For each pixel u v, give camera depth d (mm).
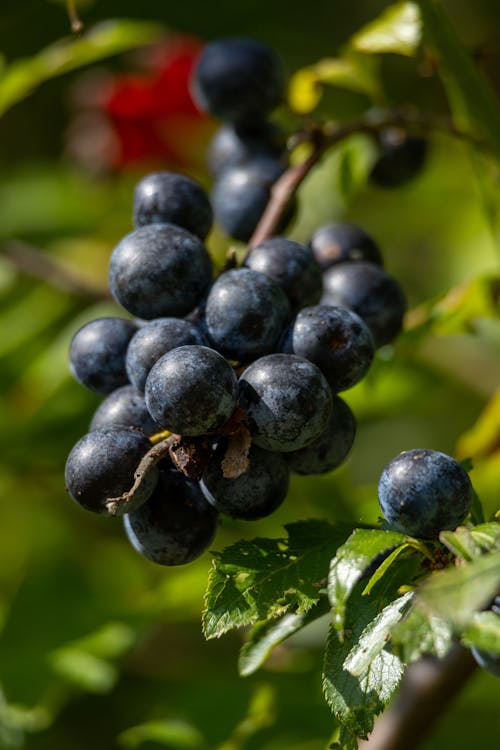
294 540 327
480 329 465
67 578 490
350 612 317
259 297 321
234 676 432
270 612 318
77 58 468
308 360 321
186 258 328
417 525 312
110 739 470
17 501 512
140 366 319
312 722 412
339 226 372
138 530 324
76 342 338
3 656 434
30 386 500
